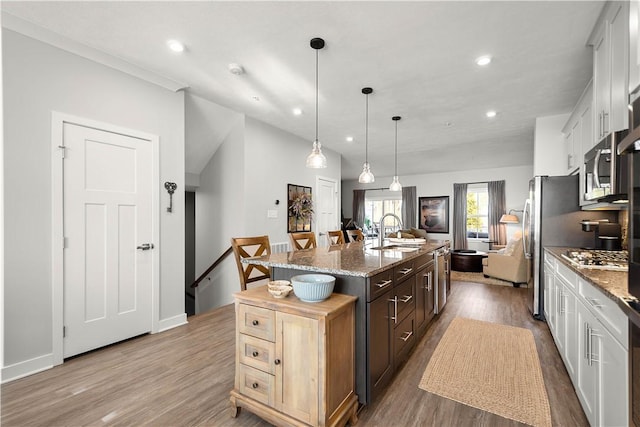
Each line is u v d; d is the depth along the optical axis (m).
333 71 2.83
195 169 4.48
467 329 3.03
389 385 2.04
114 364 2.34
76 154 2.45
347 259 2.21
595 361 1.52
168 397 1.92
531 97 3.39
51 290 2.30
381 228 3.18
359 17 2.05
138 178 2.86
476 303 3.95
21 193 2.16
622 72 1.71
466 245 8.19
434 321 3.27
